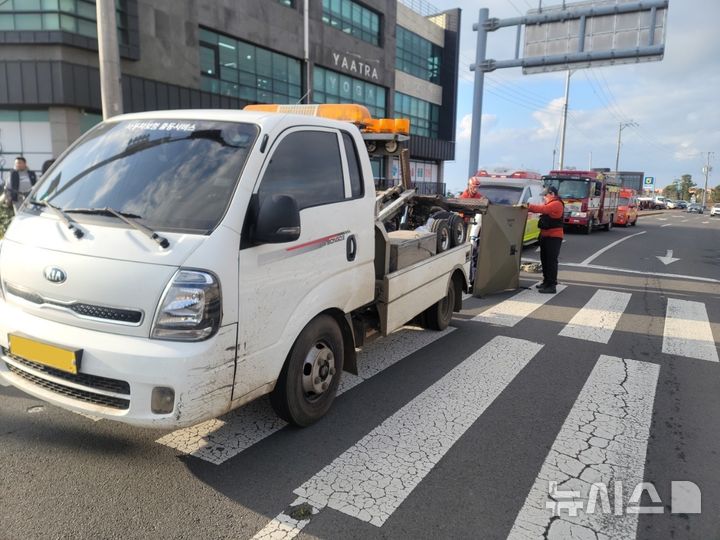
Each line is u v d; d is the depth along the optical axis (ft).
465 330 21.22
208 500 9.44
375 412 13.34
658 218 151.12
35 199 11.48
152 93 61.16
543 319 23.29
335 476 10.36
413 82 126.93
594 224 73.31
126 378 8.73
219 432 11.98
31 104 54.08
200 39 69.00
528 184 46.19
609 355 18.43
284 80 84.94
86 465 10.40
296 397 11.61
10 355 10.44
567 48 66.90
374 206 14.16
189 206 9.71
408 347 18.76
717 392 15.24
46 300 9.62
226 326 9.23
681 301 27.81
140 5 59.11
